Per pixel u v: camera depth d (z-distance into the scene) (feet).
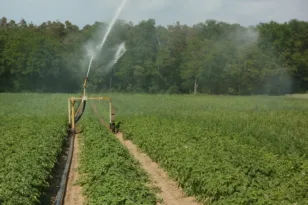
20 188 40.04
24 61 284.41
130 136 89.30
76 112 125.49
